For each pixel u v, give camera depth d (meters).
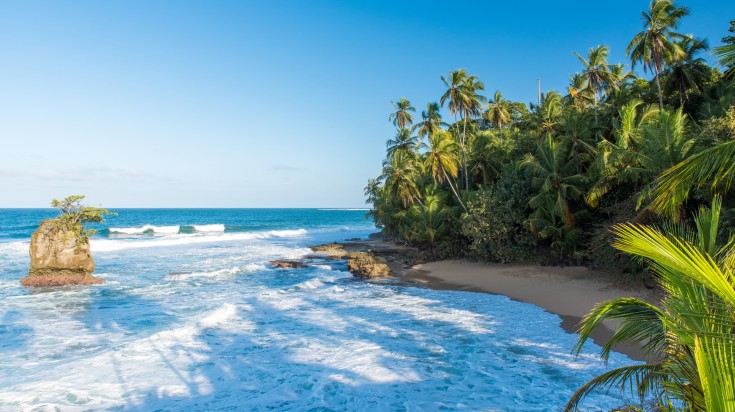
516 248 27.50
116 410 9.26
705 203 14.98
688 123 25.86
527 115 40.66
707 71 28.20
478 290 22.45
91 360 12.12
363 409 9.22
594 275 22.25
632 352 12.20
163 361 12.06
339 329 15.16
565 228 25.53
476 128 55.28
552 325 15.47
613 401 9.22
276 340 13.92
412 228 39.75
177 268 30.66
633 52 26.95
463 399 9.59
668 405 4.37
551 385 10.24
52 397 9.81
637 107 29.12
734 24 21.62
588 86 39.81
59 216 24.88
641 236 3.27
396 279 26.27
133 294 21.45
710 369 2.71
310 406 9.40
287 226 95.38
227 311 17.36
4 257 34.94
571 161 26.62
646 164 18.48
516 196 28.00
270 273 28.72
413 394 9.90
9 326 15.57
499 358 12.12
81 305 18.98
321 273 28.97
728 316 3.28
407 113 46.94
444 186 44.03
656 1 25.39
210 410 9.25
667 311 4.74
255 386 10.45
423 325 15.62
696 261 2.84
